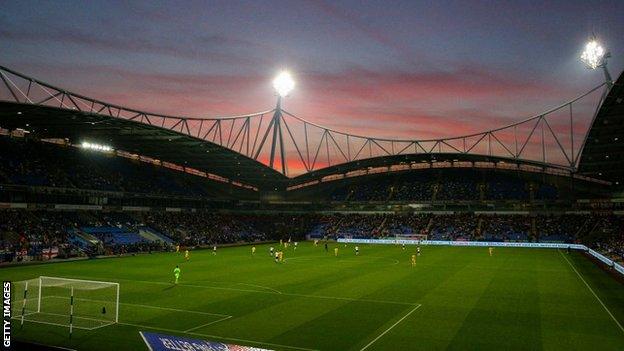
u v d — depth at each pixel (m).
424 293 34.09
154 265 51.25
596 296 33.28
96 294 32.41
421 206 109.12
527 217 99.38
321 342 21.47
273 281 39.75
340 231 106.81
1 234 57.66
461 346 20.92
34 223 64.00
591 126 57.81
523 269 49.81
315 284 38.22
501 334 22.89
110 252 63.03
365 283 38.88
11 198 64.75
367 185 121.50
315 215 116.81
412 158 106.19
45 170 73.56
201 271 46.44
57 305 28.31
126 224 78.25
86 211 75.69
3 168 67.50
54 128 67.88
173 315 26.53
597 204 94.81
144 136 71.69
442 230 100.12
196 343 18.38
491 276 43.78
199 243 81.31
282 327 24.05
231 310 27.97
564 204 97.44
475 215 104.56
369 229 105.94
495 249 79.44
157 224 83.62
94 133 70.88
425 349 20.47
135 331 23.02
